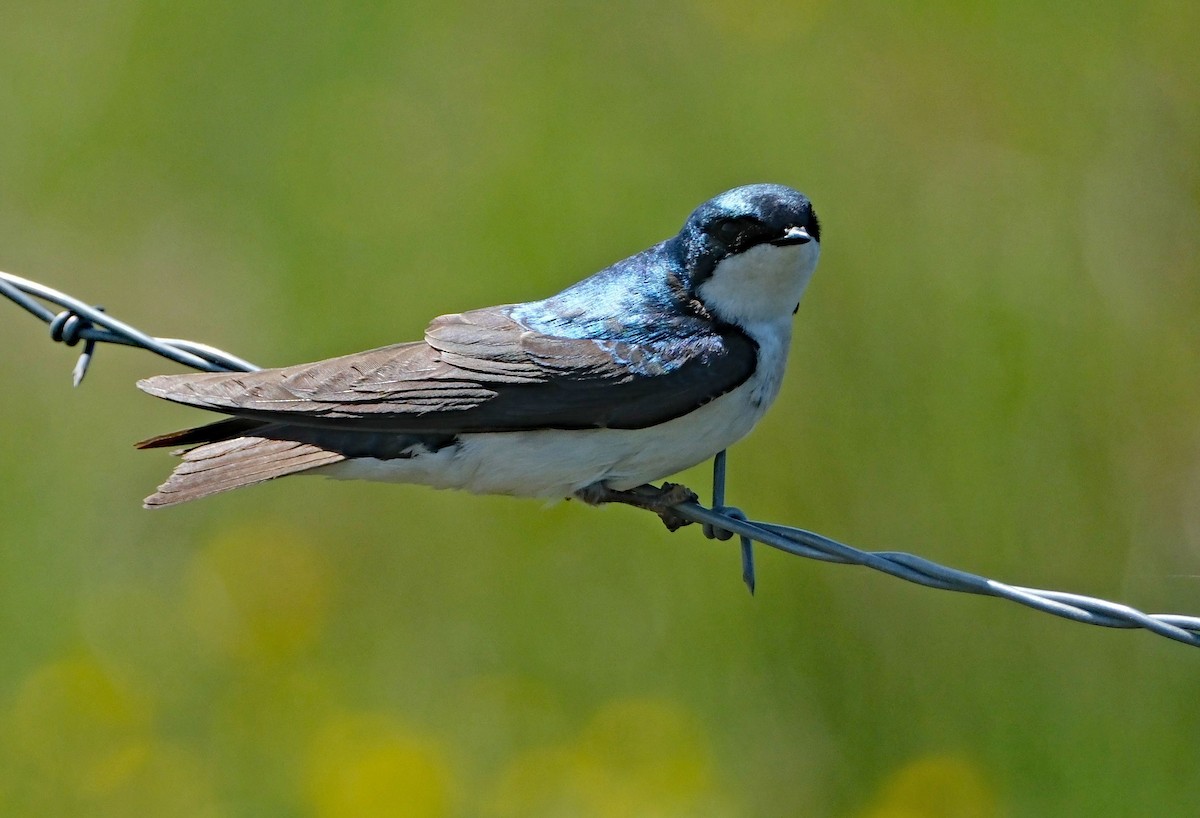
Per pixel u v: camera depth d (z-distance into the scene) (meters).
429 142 14.09
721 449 8.36
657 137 13.95
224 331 13.19
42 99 14.59
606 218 13.59
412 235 13.56
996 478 11.48
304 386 7.71
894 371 11.97
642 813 10.06
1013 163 13.06
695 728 10.45
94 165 14.27
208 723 10.98
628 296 8.37
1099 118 13.13
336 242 13.59
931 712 10.45
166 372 12.62
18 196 14.00
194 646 11.32
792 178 13.52
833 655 10.63
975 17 13.73
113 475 12.18
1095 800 10.19
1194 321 12.03
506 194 13.70
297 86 14.61
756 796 10.27
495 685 10.89
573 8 14.59
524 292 13.48
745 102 13.98
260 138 14.38
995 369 11.83
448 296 13.36
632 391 8.03
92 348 7.97
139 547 11.91
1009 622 10.64
